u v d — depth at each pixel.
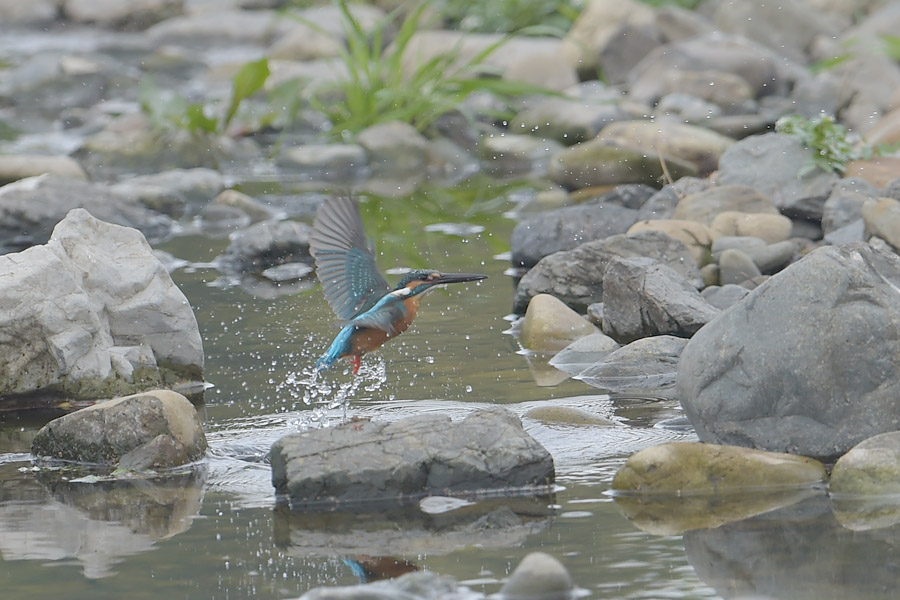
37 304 10.30
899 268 9.07
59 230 10.82
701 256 13.58
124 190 19.00
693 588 6.23
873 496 7.47
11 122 26.53
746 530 7.02
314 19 30.88
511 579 6.24
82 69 28.78
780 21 27.06
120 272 10.84
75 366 10.43
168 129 22.48
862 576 6.26
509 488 7.93
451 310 13.54
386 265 15.45
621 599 6.12
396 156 22.31
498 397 10.25
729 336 8.51
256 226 16.16
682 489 7.72
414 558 6.82
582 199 18.38
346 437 8.08
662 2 29.88
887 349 8.09
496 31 30.69
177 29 34.28
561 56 26.03
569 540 6.98
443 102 22.98
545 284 13.34
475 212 18.78
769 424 8.26
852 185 14.78
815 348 8.16
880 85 20.84
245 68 22.64
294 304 13.91
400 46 23.86
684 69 24.03
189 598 6.39
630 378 10.75
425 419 8.27
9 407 10.38
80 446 8.89
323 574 6.65
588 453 8.66
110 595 6.46
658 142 19.03
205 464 8.78
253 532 7.34
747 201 14.66
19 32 37.41
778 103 23.23
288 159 22.20
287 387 10.76
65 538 7.34
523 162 22.28
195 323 10.98
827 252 8.46
